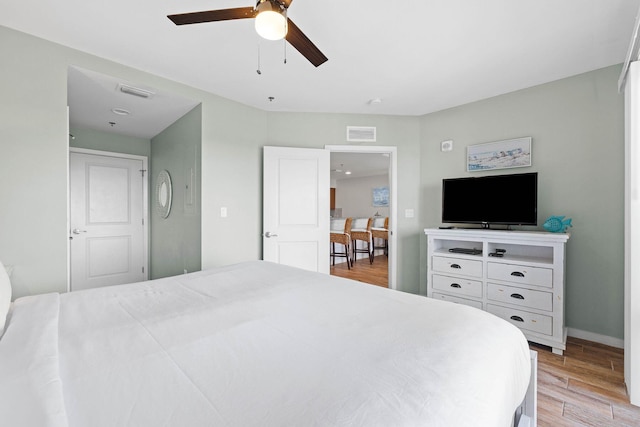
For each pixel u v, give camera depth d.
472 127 3.28
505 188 2.85
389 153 3.76
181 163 3.43
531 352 1.17
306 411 0.61
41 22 1.94
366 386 0.69
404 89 2.96
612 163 2.46
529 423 1.12
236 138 3.29
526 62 2.43
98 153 3.94
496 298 2.65
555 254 2.35
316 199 3.59
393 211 3.70
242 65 2.50
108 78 2.46
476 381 0.75
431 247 3.08
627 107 1.79
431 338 0.95
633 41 1.70
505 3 1.75
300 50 1.62
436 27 1.98
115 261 4.08
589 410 1.68
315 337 0.96
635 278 1.71
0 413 0.55
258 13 1.29
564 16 1.86
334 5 1.76
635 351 1.71
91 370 0.74
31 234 2.07
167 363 0.78
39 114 2.10
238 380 0.72
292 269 1.97
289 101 3.28
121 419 0.58
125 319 1.10
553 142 2.75
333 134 3.65
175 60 2.42
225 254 3.20
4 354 0.75
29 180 2.06
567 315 2.67
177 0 1.74
